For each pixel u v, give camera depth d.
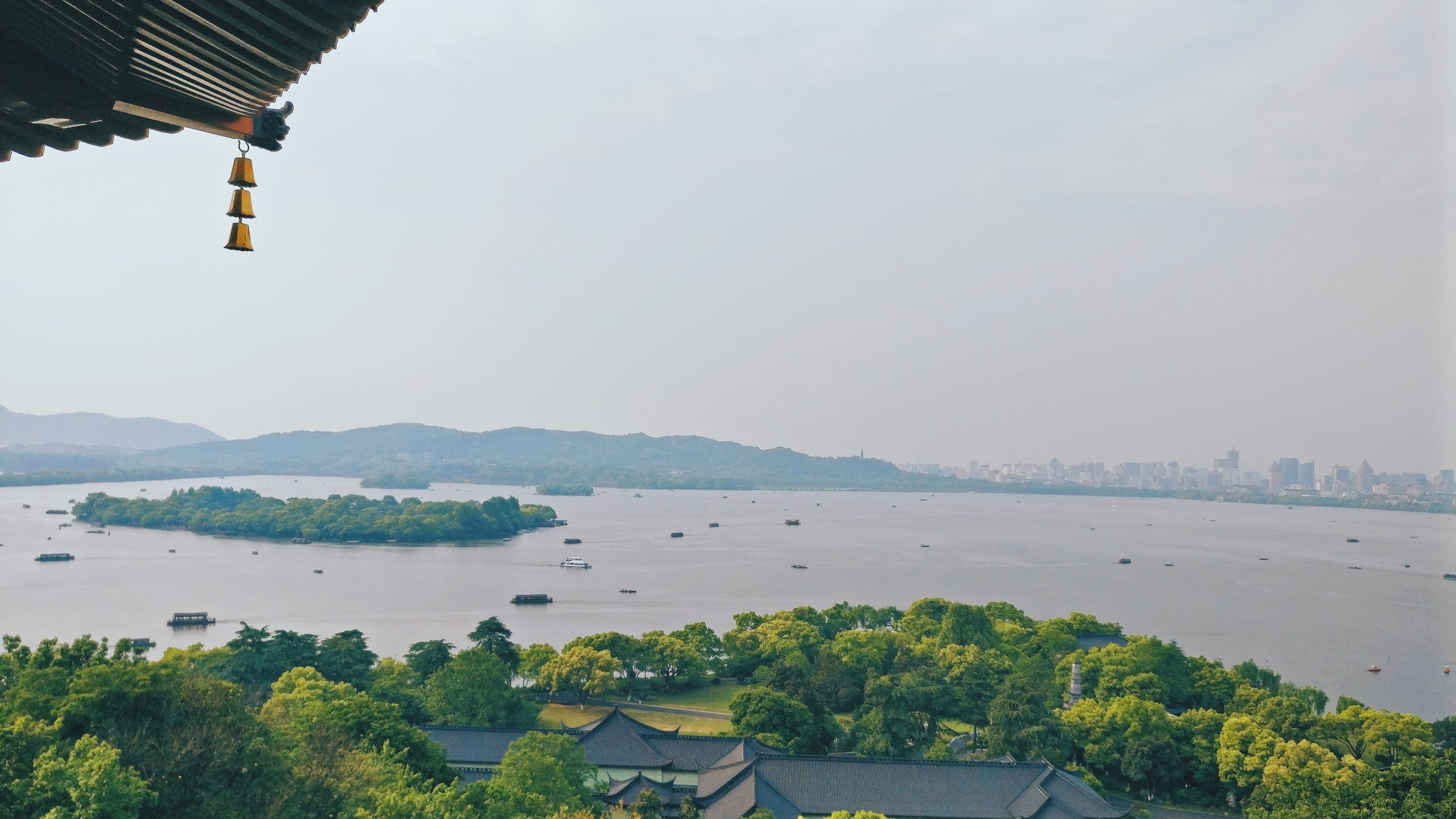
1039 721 108.19
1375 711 111.31
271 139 17.89
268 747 53.81
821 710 120.88
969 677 124.88
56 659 58.44
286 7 14.38
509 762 78.88
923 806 87.44
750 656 153.88
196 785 47.69
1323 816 67.06
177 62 15.73
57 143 18.02
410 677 127.38
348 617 199.88
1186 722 112.00
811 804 87.81
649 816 86.06
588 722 125.75
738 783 91.62
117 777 41.59
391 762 68.12
